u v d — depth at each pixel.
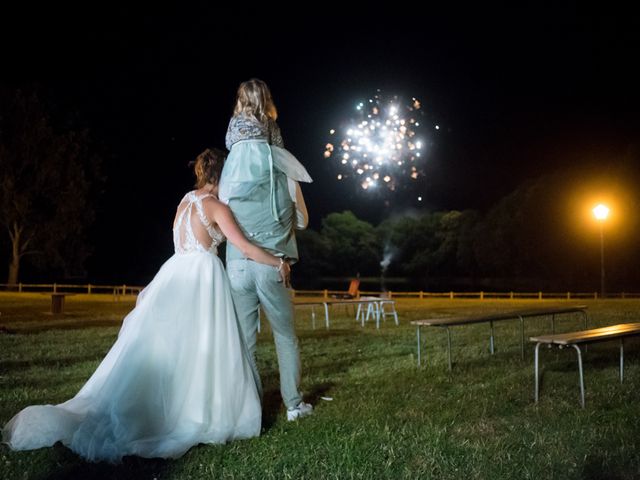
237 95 4.56
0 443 3.78
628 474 3.38
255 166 4.39
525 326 11.52
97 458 3.52
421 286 61.81
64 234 36.56
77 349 8.42
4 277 42.25
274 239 4.46
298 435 4.04
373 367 7.03
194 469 3.43
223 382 3.92
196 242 4.10
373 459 3.59
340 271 76.75
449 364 6.73
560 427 4.24
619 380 5.93
